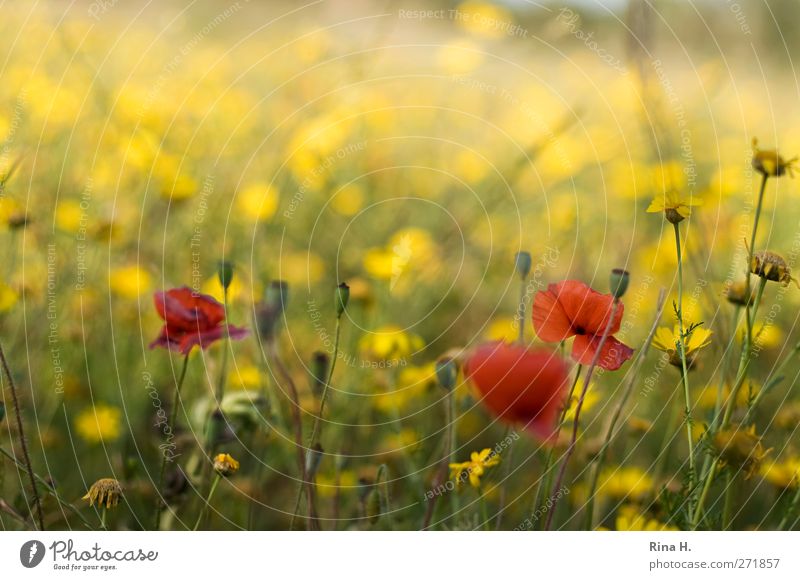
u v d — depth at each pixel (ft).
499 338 8.05
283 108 10.69
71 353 8.38
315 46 10.75
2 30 9.57
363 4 11.03
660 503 7.78
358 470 8.16
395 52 12.56
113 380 8.37
